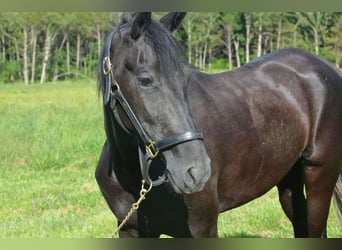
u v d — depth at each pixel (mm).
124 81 2539
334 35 22172
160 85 2414
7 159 7816
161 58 2412
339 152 3701
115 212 3039
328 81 3723
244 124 3176
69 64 31812
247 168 3217
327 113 3646
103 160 3021
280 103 3463
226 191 3178
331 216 5336
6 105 13680
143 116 2469
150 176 2840
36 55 32094
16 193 6266
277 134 3381
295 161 3646
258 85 3475
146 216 2936
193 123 2461
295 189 3959
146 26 2500
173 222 2916
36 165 7621
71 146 8336
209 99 3084
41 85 25281
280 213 5312
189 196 2816
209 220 2934
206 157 2418
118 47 2602
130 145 2773
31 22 29578
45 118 10773
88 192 6301
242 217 5312
